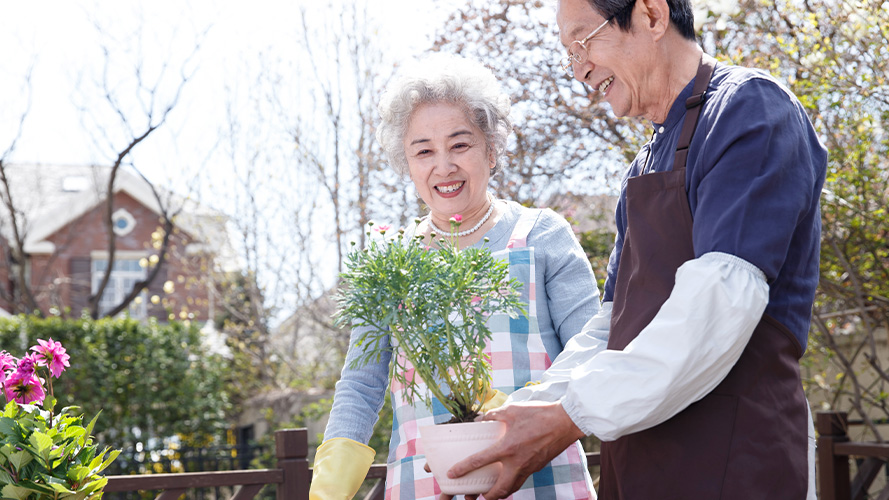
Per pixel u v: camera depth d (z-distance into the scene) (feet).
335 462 4.83
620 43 4.29
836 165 12.87
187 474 8.78
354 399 5.18
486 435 4.05
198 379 32.24
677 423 3.95
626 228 4.87
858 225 13.10
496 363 5.08
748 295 3.61
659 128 4.51
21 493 5.32
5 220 47.19
